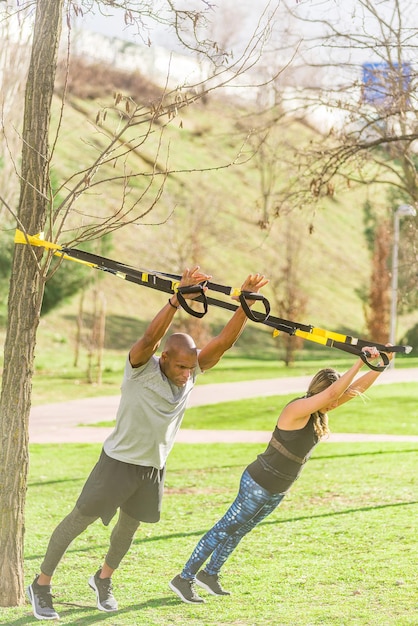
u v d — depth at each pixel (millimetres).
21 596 6711
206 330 41844
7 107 22859
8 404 6676
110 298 52188
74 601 6801
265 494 6547
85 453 18328
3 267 35500
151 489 6102
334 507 11211
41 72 6684
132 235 51656
